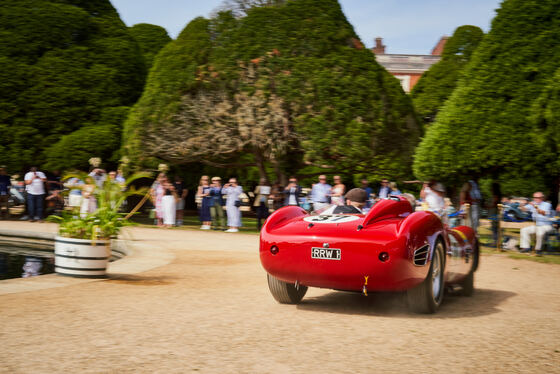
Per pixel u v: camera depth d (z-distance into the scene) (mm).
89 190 7062
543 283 7758
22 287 5895
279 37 16984
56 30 19781
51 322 4312
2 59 19094
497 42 13656
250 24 17188
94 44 20422
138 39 26891
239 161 22312
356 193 5961
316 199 13719
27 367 3152
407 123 17484
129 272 7352
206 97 17375
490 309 5520
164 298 5547
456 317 5035
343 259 4672
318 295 6215
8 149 18938
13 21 19547
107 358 3375
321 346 3807
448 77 25703
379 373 3219
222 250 10602
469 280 6453
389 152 17391
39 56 19641
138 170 18281
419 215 4930
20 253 10430
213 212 16234
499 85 13383
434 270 5145
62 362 3268
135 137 17766
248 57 17000
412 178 18875
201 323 4434
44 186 17016
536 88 13078
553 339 4160
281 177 18438
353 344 3885
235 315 4812
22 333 3938
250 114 16703
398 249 4543
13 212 21797
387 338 4098
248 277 7273
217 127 17172
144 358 3396
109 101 19938
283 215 5426
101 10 21375
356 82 16656
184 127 17438
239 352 3592
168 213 16469
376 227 4773
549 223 11883
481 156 13234
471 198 13328
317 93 16625
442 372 3262
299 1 17266
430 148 14102
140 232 14180
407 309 5426
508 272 8922
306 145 16484
